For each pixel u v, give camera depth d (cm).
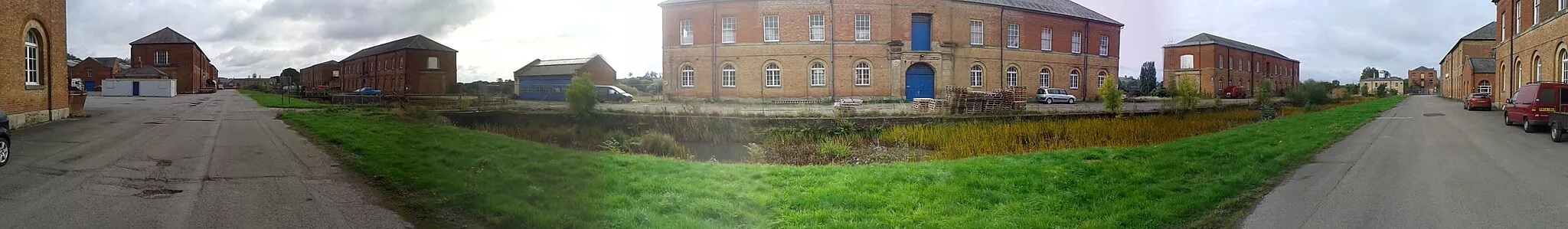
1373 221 728
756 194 872
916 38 4328
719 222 724
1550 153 1368
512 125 2323
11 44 1952
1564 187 913
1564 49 2784
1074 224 716
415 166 1102
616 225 698
